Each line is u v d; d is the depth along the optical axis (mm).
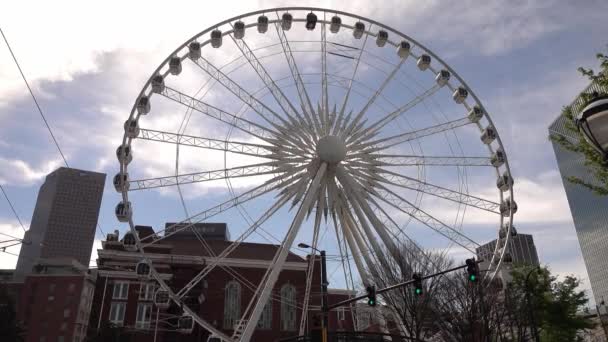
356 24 46438
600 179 16844
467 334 39594
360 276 40750
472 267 26188
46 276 103438
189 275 75250
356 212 41219
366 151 42250
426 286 40969
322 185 41812
